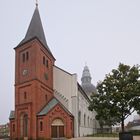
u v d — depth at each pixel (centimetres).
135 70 3250
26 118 4838
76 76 5516
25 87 4944
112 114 3156
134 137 4312
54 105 4756
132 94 3050
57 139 4612
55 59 5878
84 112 6788
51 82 5525
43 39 5462
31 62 4925
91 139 4288
